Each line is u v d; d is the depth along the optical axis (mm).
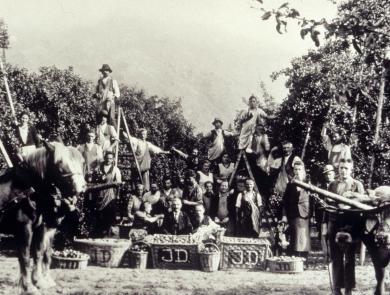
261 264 14703
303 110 21719
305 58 22719
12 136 21188
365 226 9445
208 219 16188
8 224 10148
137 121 43594
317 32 8742
